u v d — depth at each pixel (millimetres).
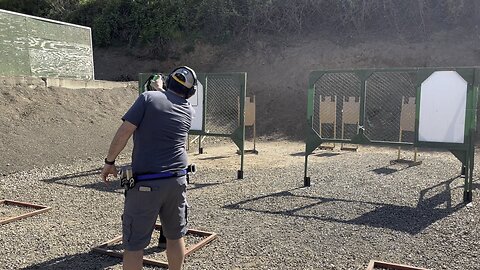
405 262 3762
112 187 6672
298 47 16281
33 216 5148
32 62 12477
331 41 16031
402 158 9148
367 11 15758
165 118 2883
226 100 12164
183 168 3023
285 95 14758
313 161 8984
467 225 4746
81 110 11578
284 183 6918
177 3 18781
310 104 6629
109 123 11469
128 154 9672
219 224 4859
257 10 17141
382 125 11750
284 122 13531
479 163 8508
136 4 19594
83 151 9414
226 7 17609
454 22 14656
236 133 7340
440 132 5820
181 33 18172
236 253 3992
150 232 2924
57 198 6004
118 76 17812
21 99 10805
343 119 9859
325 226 4777
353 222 4918
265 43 16797
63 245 4195
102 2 20984
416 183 6789
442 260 3793
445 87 5742
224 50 17344
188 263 3770
